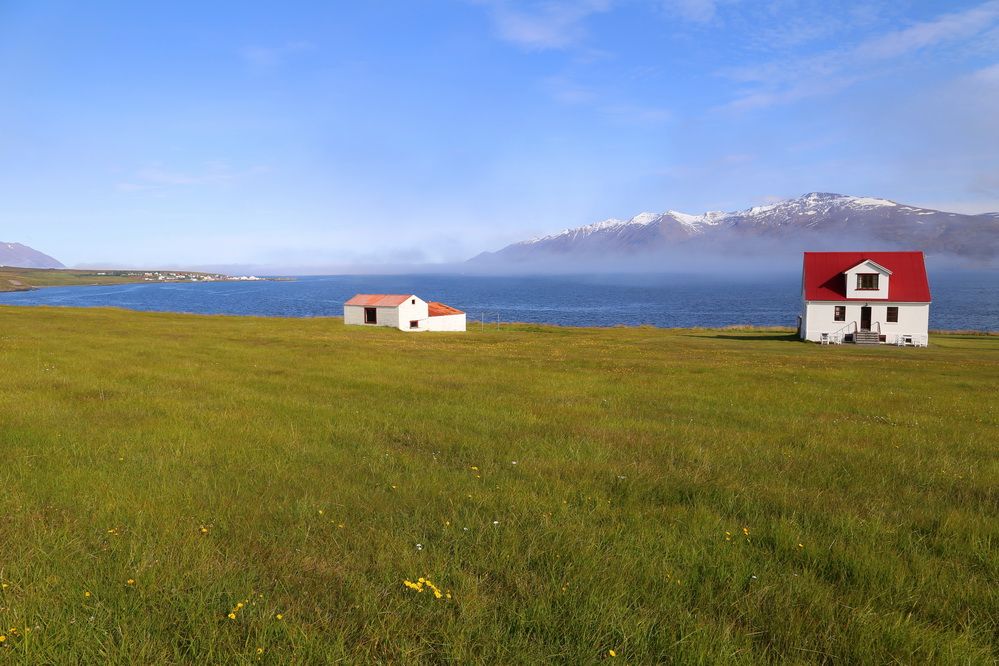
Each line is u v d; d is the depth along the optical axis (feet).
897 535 23.56
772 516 25.66
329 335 169.07
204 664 14.34
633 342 174.09
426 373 82.02
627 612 16.84
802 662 14.79
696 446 38.75
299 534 22.04
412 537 21.94
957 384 81.97
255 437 39.37
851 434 45.19
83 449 34.83
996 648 15.65
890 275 184.34
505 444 38.73
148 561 19.33
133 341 116.67
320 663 14.44
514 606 17.10
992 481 32.01
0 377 64.08
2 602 16.53
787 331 251.19
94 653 14.51
